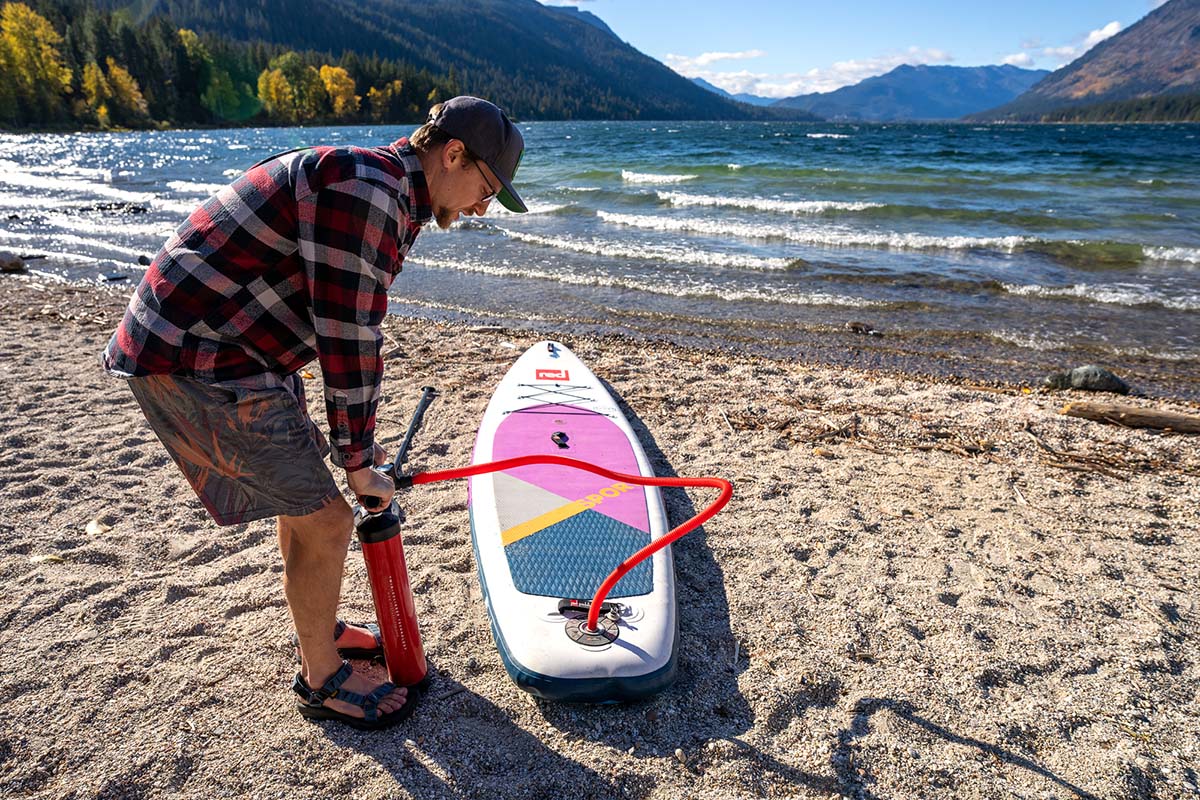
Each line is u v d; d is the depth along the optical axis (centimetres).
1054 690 260
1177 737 240
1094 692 259
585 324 770
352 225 165
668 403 527
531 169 2355
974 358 672
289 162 171
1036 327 758
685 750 229
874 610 299
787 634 284
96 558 320
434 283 950
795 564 330
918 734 238
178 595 296
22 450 420
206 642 269
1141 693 259
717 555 338
